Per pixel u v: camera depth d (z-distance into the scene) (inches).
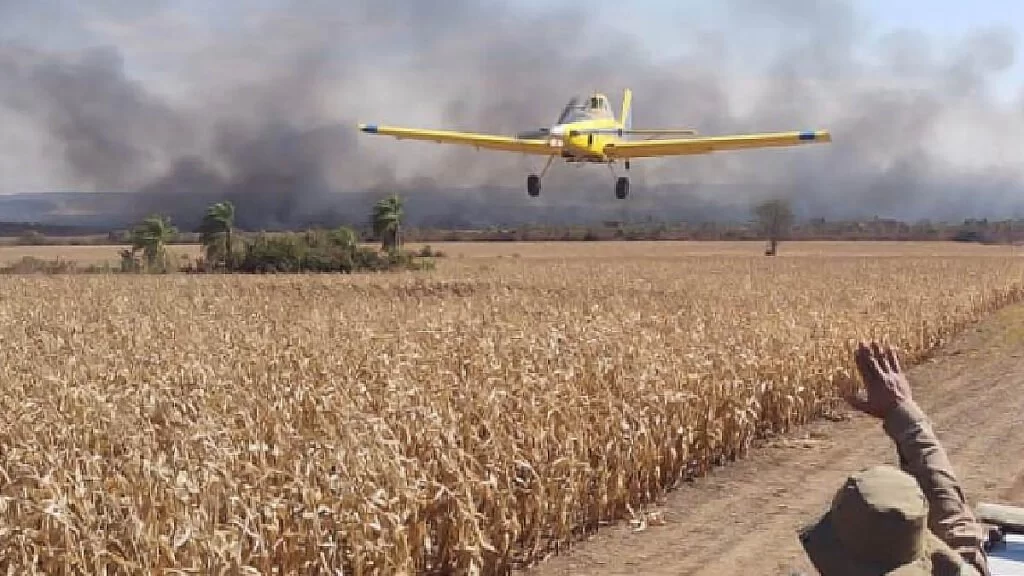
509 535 345.4
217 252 3122.5
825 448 564.1
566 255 4446.4
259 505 289.0
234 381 502.3
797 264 3061.0
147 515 277.4
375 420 357.4
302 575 288.2
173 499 282.4
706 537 392.5
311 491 297.3
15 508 271.1
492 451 366.3
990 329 1236.5
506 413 409.4
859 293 1347.2
